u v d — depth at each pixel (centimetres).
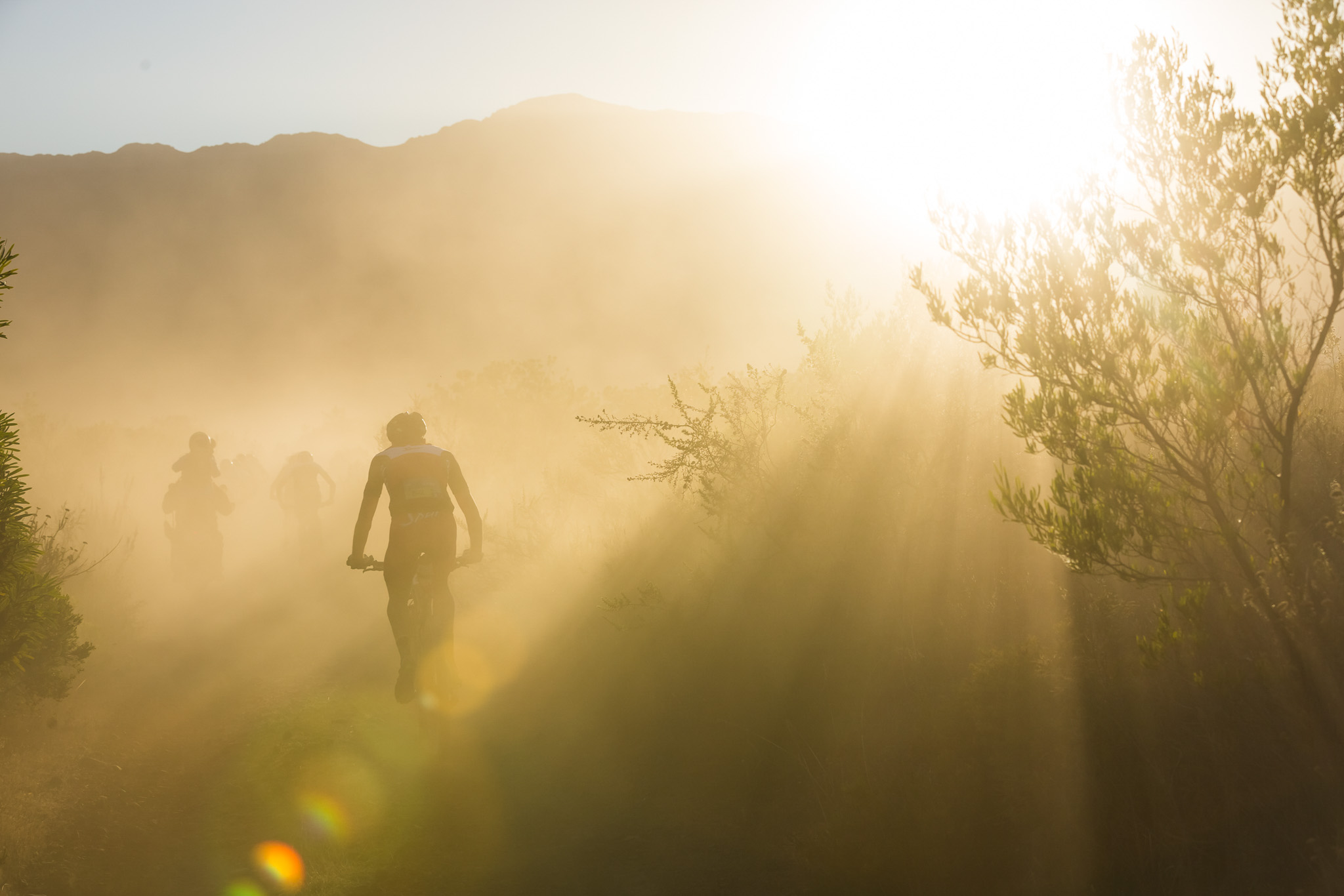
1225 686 345
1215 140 362
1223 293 382
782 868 420
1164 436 398
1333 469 425
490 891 423
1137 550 376
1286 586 354
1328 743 333
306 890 427
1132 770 374
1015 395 398
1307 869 311
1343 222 353
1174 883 329
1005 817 391
